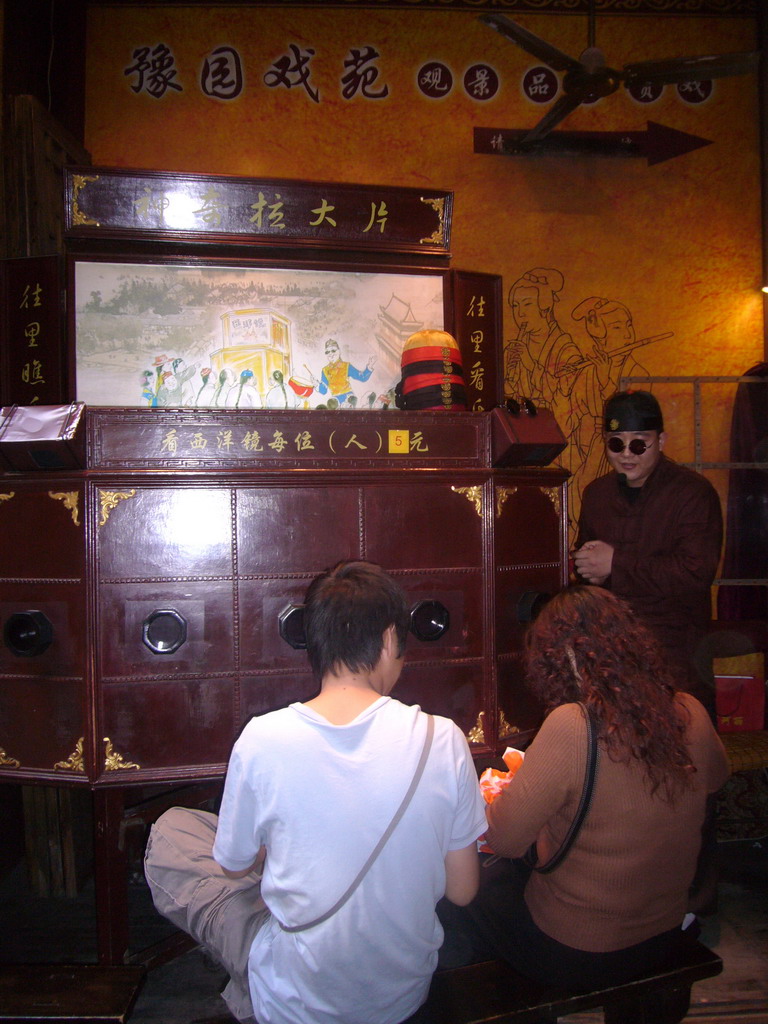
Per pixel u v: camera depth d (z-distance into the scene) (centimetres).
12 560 200
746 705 318
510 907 158
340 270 259
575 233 401
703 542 235
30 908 257
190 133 381
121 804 200
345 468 208
